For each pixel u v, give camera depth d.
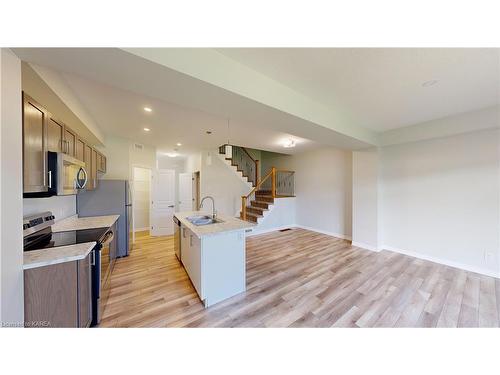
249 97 1.72
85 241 1.82
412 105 2.53
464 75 1.82
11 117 1.07
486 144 2.82
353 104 2.50
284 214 6.00
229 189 6.08
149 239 4.95
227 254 2.30
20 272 1.17
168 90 1.58
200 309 2.07
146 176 6.05
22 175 1.19
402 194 3.69
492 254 2.79
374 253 3.79
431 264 3.25
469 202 2.98
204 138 4.28
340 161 5.05
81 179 2.16
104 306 2.08
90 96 2.25
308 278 2.79
